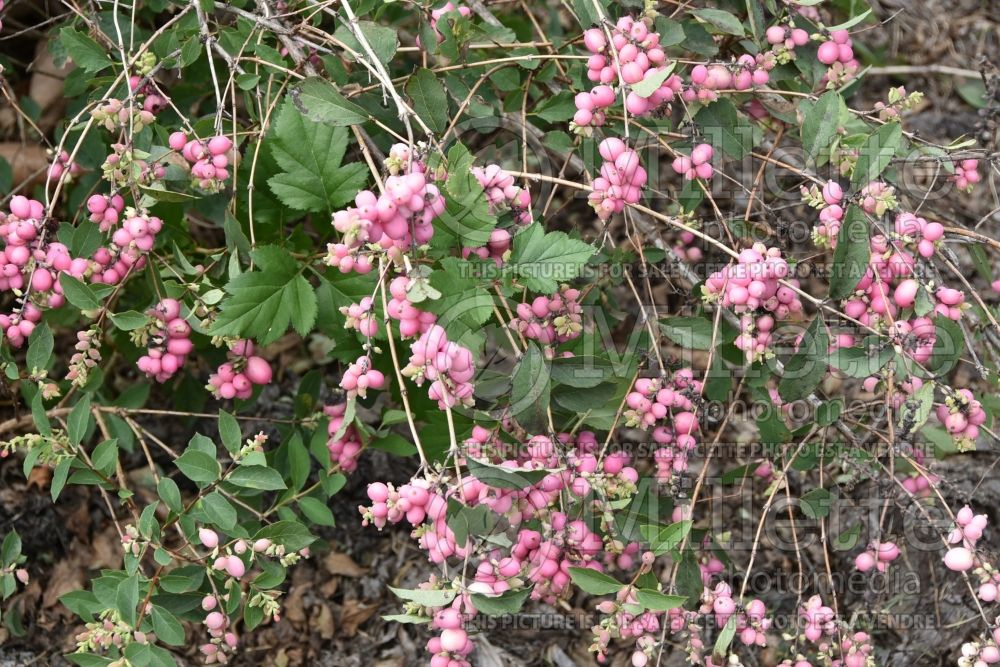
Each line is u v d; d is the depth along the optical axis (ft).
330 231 2.58
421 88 2.39
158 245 2.60
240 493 2.46
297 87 2.33
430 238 2.10
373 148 2.39
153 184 2.36
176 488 2.36
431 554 2.12
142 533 2.32
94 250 2.35
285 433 2.68
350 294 2.37
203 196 2.59
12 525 2.86
